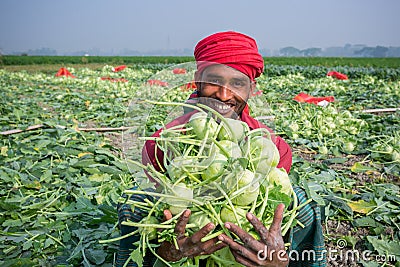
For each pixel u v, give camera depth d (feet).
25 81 52.26
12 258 9.17
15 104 30.25
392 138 17.15
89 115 25.99
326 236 10.36
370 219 10.69
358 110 26.27
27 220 10.69
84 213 10.94
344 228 10.77
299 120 21.25
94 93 37.81
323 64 120.06
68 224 10.41
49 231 10.08
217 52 6.61
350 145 17.10
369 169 14.35
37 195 12.22
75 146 16.66
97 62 152.66
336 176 13.83
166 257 6.19
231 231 5.78
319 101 21.89
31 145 17.37
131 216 6.69
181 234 5.85
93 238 9.48
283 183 6.50
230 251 6.14
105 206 9.48
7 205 10.94
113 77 58.08
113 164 15.20
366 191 12.93
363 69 75.82
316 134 19.01
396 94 34.40
